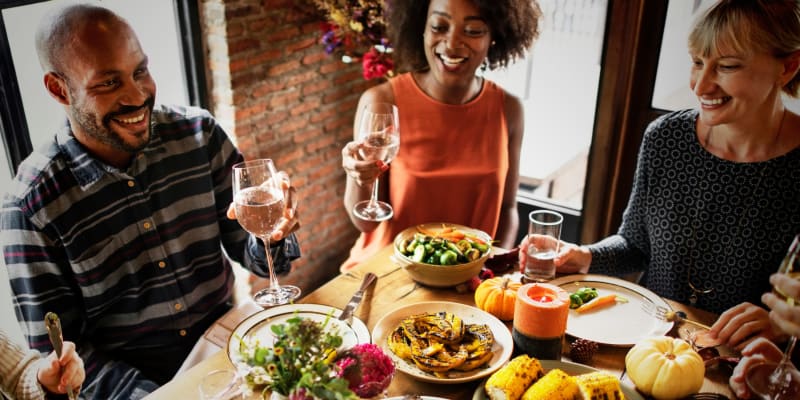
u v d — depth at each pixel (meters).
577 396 0.99
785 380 1.04
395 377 1.14
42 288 1.45
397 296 1.41
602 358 1.20
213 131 1.70
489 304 1.31
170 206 1.61
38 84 1.97
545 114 2.84
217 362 1.19
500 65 2.07
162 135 1.60
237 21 2.48
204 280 1.72
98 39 1.35
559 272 1.56
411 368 1.12
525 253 1.47
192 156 1.64
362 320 1.31
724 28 1.29
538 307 1.11
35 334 1.46
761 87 1.33
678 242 1.58
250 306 1.62
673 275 1.60
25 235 1.42
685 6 2.35
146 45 2.35
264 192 1.24
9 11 1.84
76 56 1.34
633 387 1.11
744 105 1.35
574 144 2.82
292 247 1.67
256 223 1.25
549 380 0.99
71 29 1.34
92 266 1.49
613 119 2.62
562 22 2.63
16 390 1.20
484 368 1.13
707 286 1.56
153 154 1.58
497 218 2.04
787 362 1.07
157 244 1.59
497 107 1.99
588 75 2.66
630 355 1.12
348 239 3.48
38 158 1.46
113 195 1.51
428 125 1.96
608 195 2.80
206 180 1.67
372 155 1.55
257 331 1.25
